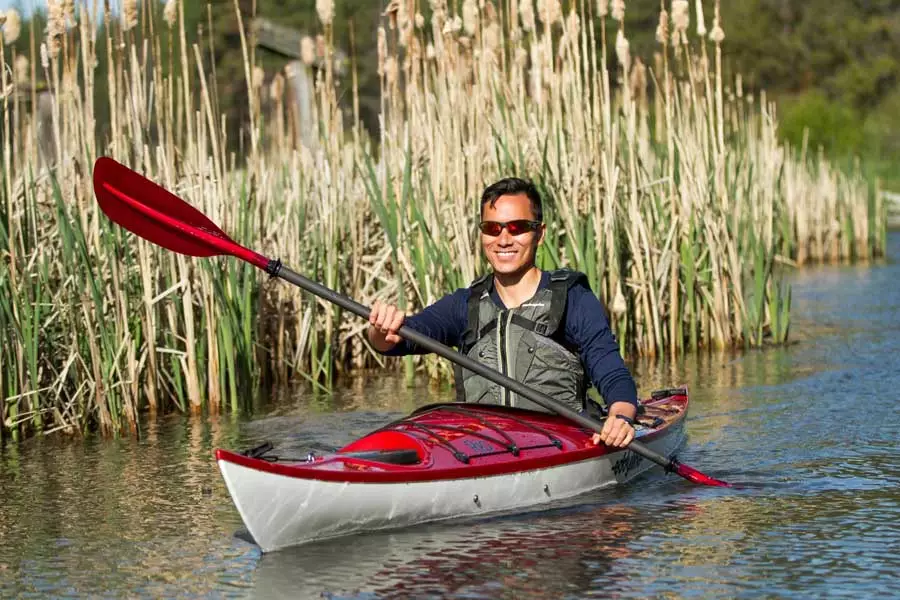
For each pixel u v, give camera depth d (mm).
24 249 7633
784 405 7562
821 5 49625
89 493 5848
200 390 8141
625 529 4887
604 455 5586
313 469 4598
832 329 11023
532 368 5414
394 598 4113
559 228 9078
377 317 5188
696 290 10070
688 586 4172
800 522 4934
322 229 9391
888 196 28078
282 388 9086
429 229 8961
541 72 9281
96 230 7688
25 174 7664
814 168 20750
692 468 5645
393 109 9242
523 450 5238
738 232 10484
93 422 7785
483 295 5496
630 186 9633
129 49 8195
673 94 10367
